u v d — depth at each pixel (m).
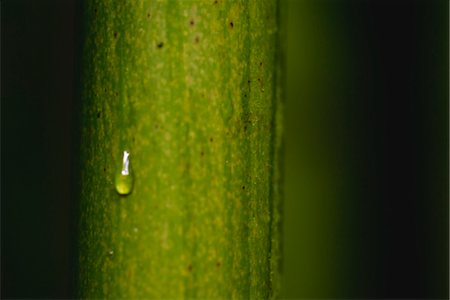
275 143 0.19
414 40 0.24
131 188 0.17
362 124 0.25
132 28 0.17
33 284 0.22
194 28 0.17
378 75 0.25
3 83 0.22
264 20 0.18
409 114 0.24
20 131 0.22
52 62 0.22
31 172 0.22
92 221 0.18
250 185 0.18
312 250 0.25
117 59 0.17
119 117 0.17
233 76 0.17
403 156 0.25
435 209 0.24
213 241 0.17
